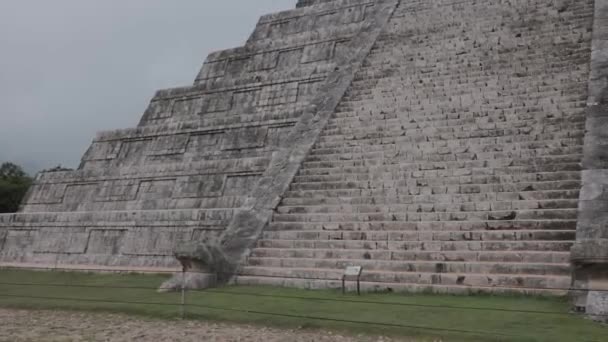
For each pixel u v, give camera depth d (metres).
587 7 18.73
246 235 13.25
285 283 11.52
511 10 20.09
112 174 20.92
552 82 15.72
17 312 10.57
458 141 14.58
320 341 7.64
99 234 18.45
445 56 18.80
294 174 15.21
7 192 47.03
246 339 7.86
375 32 21.50
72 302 11.07
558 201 11.57
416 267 10.91
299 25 28.33
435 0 22.45
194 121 21.83
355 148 15.67
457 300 9.34
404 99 17.23
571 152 13.00
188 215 16.80
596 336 7.08
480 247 11.05
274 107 22.14
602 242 8.14
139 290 12.27
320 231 12.82
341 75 19.48
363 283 10.62
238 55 26.50
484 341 7.19
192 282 11.54
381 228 12.48
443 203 12.68
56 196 21.86
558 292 9.32
